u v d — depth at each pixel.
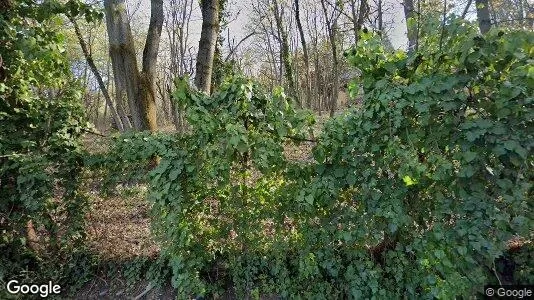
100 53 15.93
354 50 2.60
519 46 2.16
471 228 2.32
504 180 2.28
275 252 3.06
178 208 2.88
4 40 3.37
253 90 2.84
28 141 3.24
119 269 3.49
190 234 3.04
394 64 2.49
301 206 2.81
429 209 2.61
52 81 3.85
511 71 2.25
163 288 3.30
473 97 2.34
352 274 2.83
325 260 2.88
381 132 2.52
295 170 2.81
